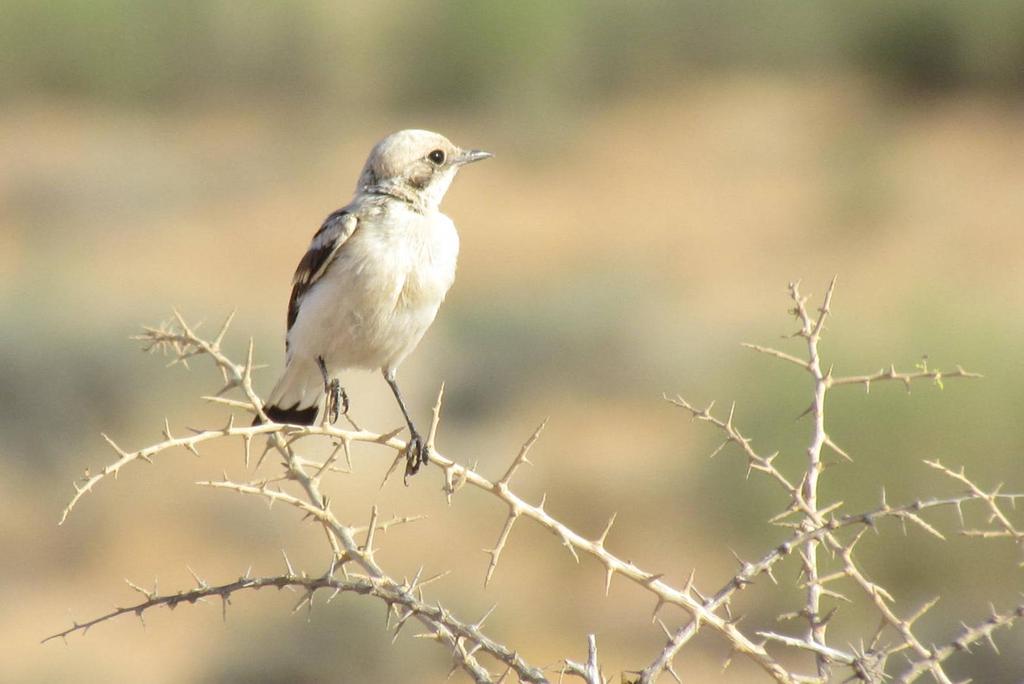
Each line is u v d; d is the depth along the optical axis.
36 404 21.64
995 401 16.53
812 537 4.62
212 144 45.38
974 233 34.03
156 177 39.62
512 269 33.50
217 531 19.03
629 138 43.94
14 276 31.50
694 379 24.92
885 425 16.66
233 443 21.58
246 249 36.00
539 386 25.47
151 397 22.58
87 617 17.08
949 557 15.73
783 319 25.70
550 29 48.34
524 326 26.09
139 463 20.98
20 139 44.50
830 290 5.14
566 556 17.70
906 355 17.23
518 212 38.12
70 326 23.14
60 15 48.88
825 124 43.59
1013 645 13.20
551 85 48.28
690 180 39.78
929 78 46.09
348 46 50.84
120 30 49.69
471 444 22.41
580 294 28.09
